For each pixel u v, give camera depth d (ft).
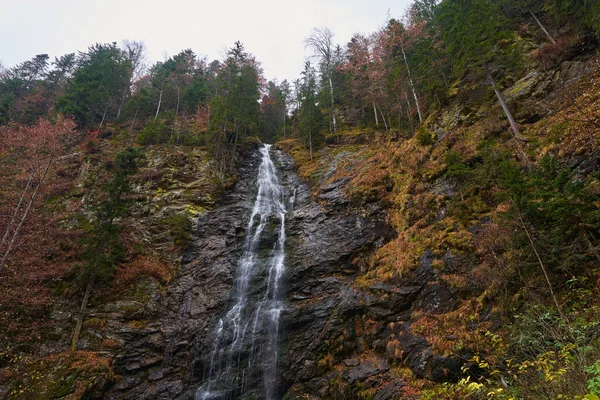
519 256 34.91
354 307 52.75
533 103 62.18
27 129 74.38
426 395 30.55
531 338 26.37
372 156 92.32
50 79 177.78
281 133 151.33
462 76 84.74
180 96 160.56
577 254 29.84
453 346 36.35
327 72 153.79
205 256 76.89
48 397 47.96
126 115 143.95
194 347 59.21
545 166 32.96
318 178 98.53
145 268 72.84
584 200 29.84
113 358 56.95
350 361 47.21
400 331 44.60
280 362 52.75
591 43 61.98
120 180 73.20
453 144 66.33
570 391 18.51
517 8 90.84
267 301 63.26
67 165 100.68
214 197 95.66
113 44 176.86
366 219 68.54
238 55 162.50
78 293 65.67
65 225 82.28
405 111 109.60
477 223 47.93
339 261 64.39
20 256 67.67
